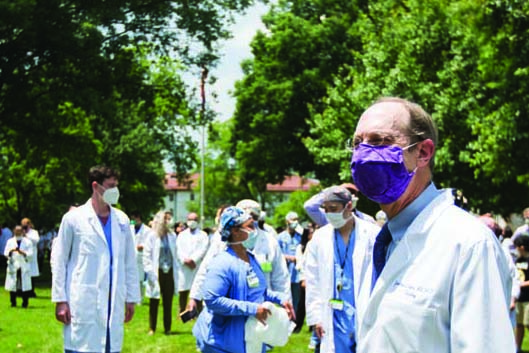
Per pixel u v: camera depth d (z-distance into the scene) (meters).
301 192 58.59
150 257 13.46
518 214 29.86
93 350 6.75
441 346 2.29
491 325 2.21
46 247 43.00
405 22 29.55
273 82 40.81
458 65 27.08
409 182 2.54
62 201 52.06
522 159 22.27
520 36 21.41
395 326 2.34
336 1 41.03
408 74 28.23
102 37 26.00
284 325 6.01
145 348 11.83
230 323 6.00
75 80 27.80
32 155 31.69
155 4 27.62
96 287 6.80
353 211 7.21
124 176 53.94
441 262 2.32
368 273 2.71
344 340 6.77
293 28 40.19
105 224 7.03
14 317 15.81
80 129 32.50
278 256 8.73
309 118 40.34
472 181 27.80
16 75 27.62
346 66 34.12
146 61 30.17
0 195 48.69
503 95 22.38
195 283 7.51
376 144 2.53
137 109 31.27
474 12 22.67
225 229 6.18
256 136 42.00
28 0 23.38
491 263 2.27
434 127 2.61
